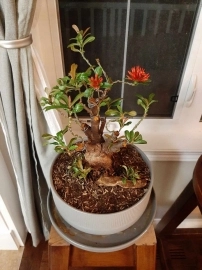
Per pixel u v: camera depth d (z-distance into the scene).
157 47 0.90
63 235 0.77
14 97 0.73
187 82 0.95
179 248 1.27
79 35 0.64
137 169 0.78
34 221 1.05
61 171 0.78
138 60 0.93
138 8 0.81
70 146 0.70
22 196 1.00
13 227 1.17
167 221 1.16
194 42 0.86
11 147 0.85
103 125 0.70
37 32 0.79
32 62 0.70
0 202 1.02
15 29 0.61
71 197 0.72
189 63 0.91
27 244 1.31
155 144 1.03
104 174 0.74
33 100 0.74
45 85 0.78
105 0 0.80
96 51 0.91
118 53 0.91
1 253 1.28
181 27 0.85
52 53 0.87
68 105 0.62
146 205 0.78
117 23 0.85
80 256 0.88
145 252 0.83
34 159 0.88
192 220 1.36
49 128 0.85
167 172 1.15
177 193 1.25
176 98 1.01
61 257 0.84
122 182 0.72
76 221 0.72
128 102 1.03
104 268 1.23
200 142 1.04
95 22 0.85
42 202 1.04
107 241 0.75
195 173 0.83
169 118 1.07
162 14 0.83
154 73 0.96
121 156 0.82
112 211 0.69
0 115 0.78
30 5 0.58
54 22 0.81
